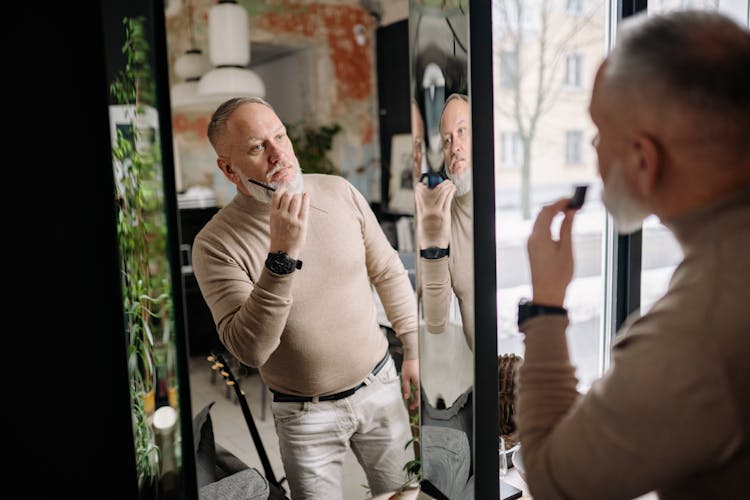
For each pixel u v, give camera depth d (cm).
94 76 67
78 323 69
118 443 73
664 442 51
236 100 73
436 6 86
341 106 81
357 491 90
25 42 63
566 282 68
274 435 83
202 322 75
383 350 90
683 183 54
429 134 88
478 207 92
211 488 77
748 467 50
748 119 51
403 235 89
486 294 95
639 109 55
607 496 55
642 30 55
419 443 94
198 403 76
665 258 171
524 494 109
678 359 50
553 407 64
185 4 69
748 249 50
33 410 68
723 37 51
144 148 68
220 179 74
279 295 80
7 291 65
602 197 63
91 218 68
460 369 94
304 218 80
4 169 63
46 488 69
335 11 79
